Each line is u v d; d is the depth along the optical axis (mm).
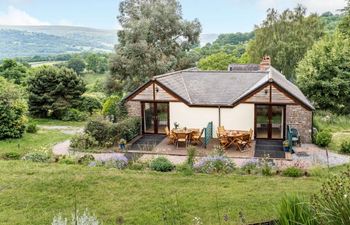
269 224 7543
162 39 47281
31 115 39750
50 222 10602
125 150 22000
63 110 39250
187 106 25125
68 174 14891
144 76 43969
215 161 16250
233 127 24703
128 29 45719
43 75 39062
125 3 47688
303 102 23078
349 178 6547
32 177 14461
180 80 27688
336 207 5453
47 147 24062
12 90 28906
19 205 11828
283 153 20812
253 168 15930
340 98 34000
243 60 65062
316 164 17375
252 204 11508
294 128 23531
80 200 12242
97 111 40938
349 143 20891
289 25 54344
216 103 24594
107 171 15656
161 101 25531
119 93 47531
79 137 23297
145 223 10484
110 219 10797
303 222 5852
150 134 26078
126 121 24406
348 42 37188
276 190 12789
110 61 44781
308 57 36469
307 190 12617
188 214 10984
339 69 33938
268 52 53312
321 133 22359
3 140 26906
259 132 24359
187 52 50281
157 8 46344
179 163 18172
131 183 13797
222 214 10867
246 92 24422
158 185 13617
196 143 23234
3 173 15164
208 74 28125
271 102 23734
